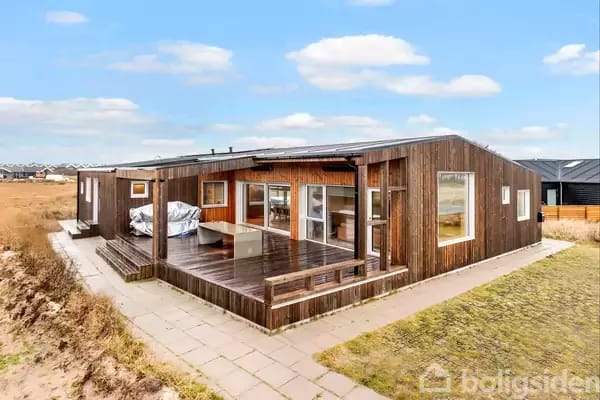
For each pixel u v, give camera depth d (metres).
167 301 6.50
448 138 8.38
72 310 5.89
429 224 7.93
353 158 6.46
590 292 7.39
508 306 6.55
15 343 5.18
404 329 5.44
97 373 4.20
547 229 15.46
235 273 6.79
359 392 3.79
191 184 12.51
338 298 6.04
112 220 11.49
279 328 5.24
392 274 7.02
